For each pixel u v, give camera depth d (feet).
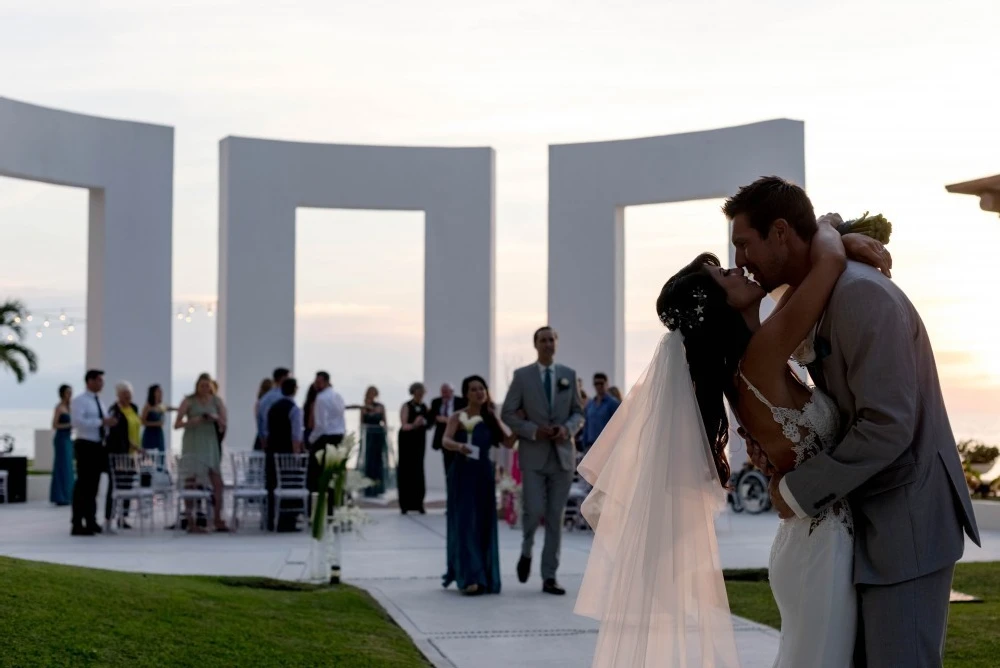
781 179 11.15
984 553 37.55
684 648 11.52
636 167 61.36
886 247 11.78
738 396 11.24
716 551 11.72
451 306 66.23
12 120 56.85
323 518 30.83
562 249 63.10
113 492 45.80
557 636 23.93
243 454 48.08
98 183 60.80
